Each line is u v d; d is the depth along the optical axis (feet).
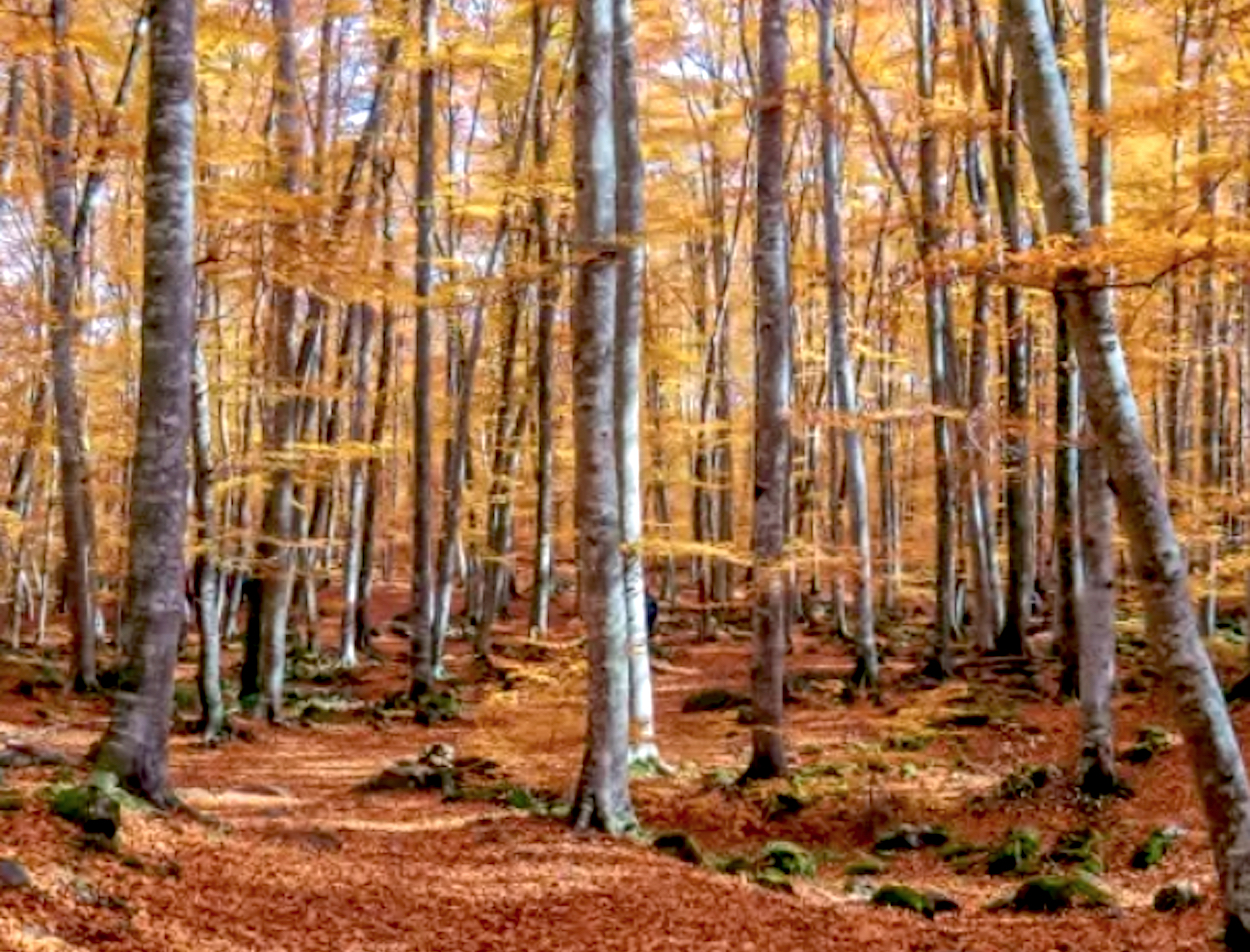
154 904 20.68
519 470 100.73
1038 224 69.62
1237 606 84.79
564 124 78.64
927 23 69.82
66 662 74.59
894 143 82.69
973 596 77.87
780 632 43.52
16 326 55.57
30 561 99.66
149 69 28.43
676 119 92.07
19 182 49.83
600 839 31.89
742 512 110.32
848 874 33.71
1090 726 39.86
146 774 27.99
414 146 83.10
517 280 46.65
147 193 28.04
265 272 35.63
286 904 22.90
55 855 21.26
